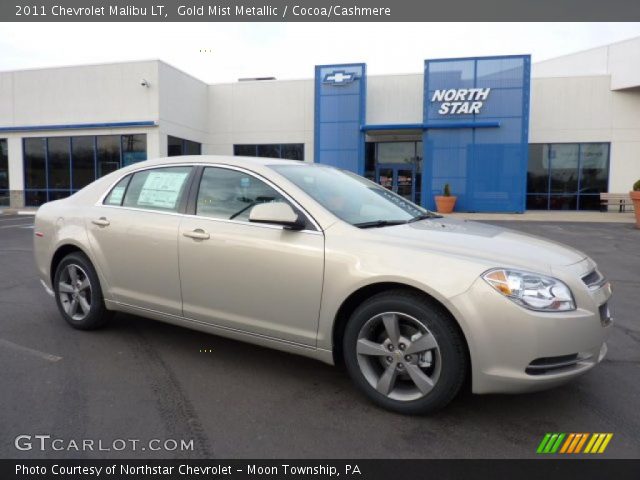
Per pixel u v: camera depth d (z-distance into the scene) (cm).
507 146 2052
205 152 2458
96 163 2133
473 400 332
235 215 372
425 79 2088
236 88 2419
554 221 1738
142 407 320
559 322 278
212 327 380
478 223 414
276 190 363
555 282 286
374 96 2238
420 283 292
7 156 2234
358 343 319
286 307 341
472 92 2047
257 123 2409
